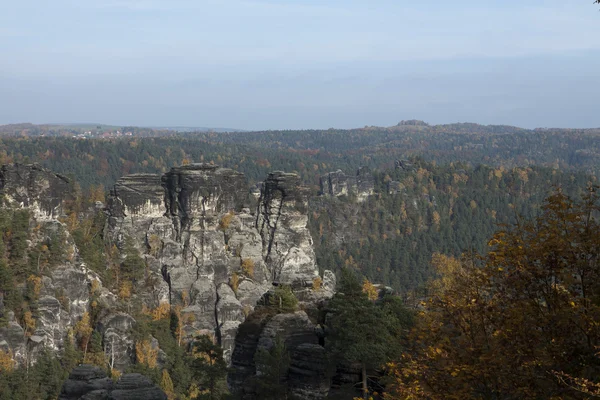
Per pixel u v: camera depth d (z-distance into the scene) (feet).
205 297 627.46
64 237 568.82
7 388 409.08
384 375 183.52
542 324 107.34
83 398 223.51
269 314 243.19
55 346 494.59
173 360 506.89
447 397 106.93
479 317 113.80
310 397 197.06
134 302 583.17
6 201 578.66
